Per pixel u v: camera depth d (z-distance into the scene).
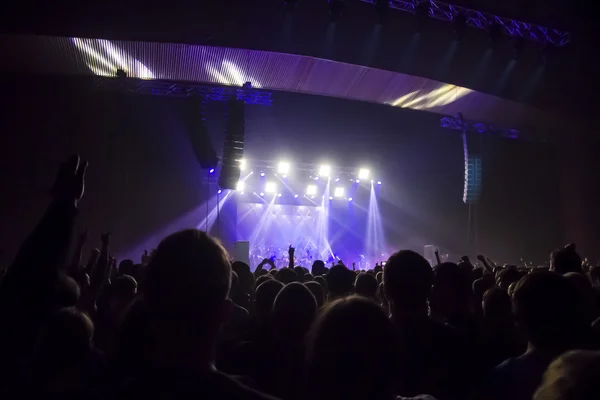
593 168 18.16
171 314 1.30
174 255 1.36
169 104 16.75
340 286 3.94
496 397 2.16
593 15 15.02
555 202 19.55
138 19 12.20
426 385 2.40
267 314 3.22
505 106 16.27
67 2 11.74
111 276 5.84
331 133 19.80
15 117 14.84
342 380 1.14
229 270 1.43
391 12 13.49
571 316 2.13
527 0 14.33
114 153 15.52
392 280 2.60
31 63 13.91
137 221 16.19
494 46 14.48
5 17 11.47
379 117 19.97
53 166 14.98
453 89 15.43
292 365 2.56
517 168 20.19
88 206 15.23
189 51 13.24
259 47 13.06
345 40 13.48
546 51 14.85
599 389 0.79
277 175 20.41
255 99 14.88
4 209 14.47
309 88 16.11
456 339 2.57
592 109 16.09
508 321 3.10
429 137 20.72
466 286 3.20
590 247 18.14
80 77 15.23
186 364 1.28
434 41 14.05
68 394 1.84
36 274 1.54
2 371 1.52
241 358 2.91
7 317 1.51
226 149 14.36
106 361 2.06
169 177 16.67
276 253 21.91
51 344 1.85
